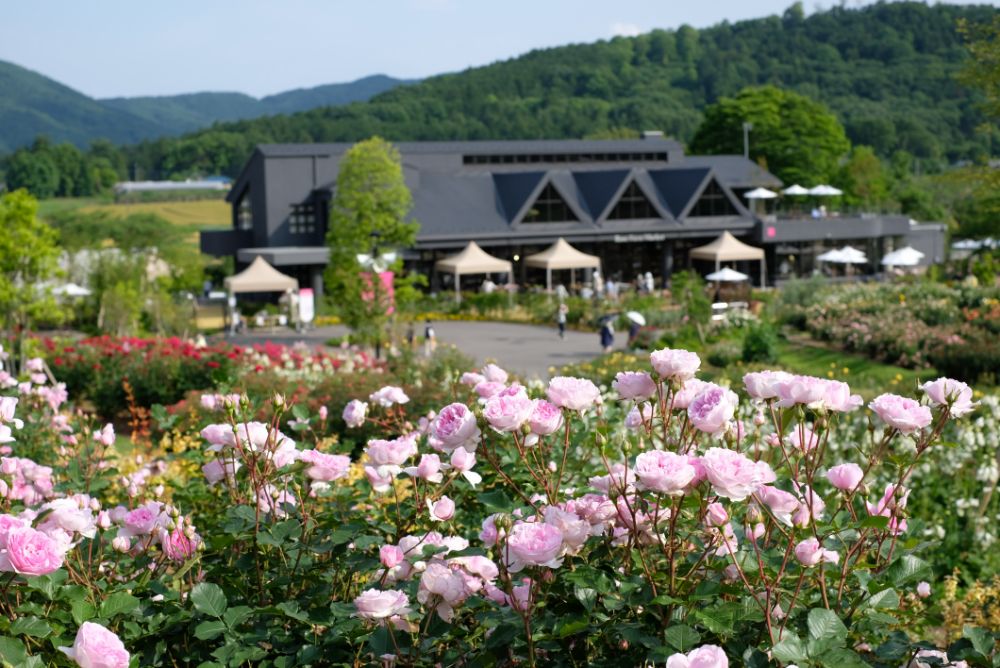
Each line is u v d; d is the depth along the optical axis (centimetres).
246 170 6069
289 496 434
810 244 6438
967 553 918
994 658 303
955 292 3569
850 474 331
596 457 593
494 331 4344
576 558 349
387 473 388
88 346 2316
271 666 361
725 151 8862
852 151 11262
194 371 2148
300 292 4444
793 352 3038
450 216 5794
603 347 3578
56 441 764
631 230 5997
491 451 371
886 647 331
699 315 3450
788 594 330
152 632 351
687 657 263
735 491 286
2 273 2597
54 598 327
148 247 6419
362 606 312
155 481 602
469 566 332
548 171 5953
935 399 333
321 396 1608
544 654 347
